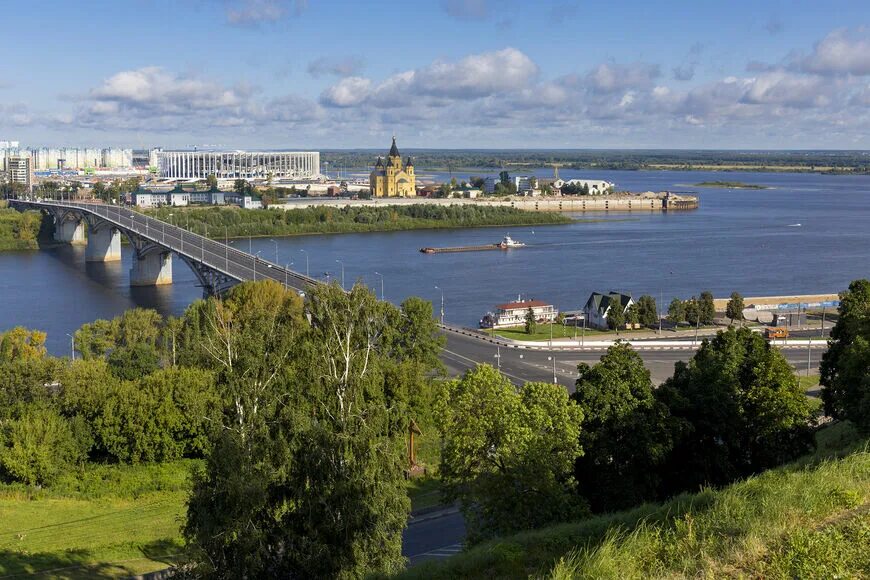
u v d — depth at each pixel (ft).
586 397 174.91
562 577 85.10
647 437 169.99
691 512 99.86
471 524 160.97
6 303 567.59
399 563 127.54
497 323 494.18
